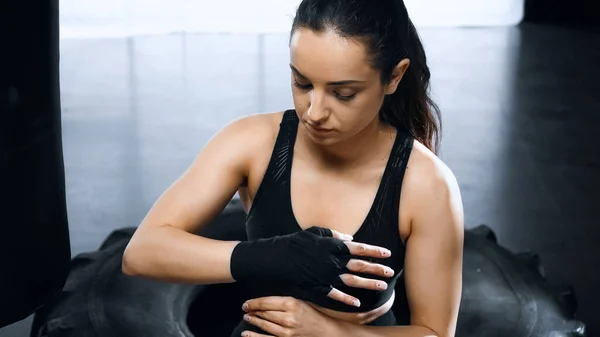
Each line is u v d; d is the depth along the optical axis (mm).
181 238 1567
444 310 1612
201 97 5324
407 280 1622
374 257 1513
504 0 6965
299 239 1492
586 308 3229
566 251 3621
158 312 2404
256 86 5516
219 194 1623
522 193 4121
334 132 1436
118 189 4117
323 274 1470
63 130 4770
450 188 1602
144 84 5512
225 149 1628
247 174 1645
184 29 6500
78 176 4230
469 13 6918
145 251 1576
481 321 2393
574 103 5309
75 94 5316
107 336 2293
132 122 4926
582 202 4039
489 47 6371
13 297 1599
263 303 1559
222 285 2520
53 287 1689
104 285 2494
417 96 1604
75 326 2324
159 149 4586
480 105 5254
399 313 2432
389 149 1612
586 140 4758
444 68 5922
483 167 4395
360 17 1363
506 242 3684
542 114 5125
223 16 6688
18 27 1422
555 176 4309
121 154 4504
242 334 1630
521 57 6168
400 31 1435
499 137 4781
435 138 1685
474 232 2865
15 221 1549
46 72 1514
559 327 2387
